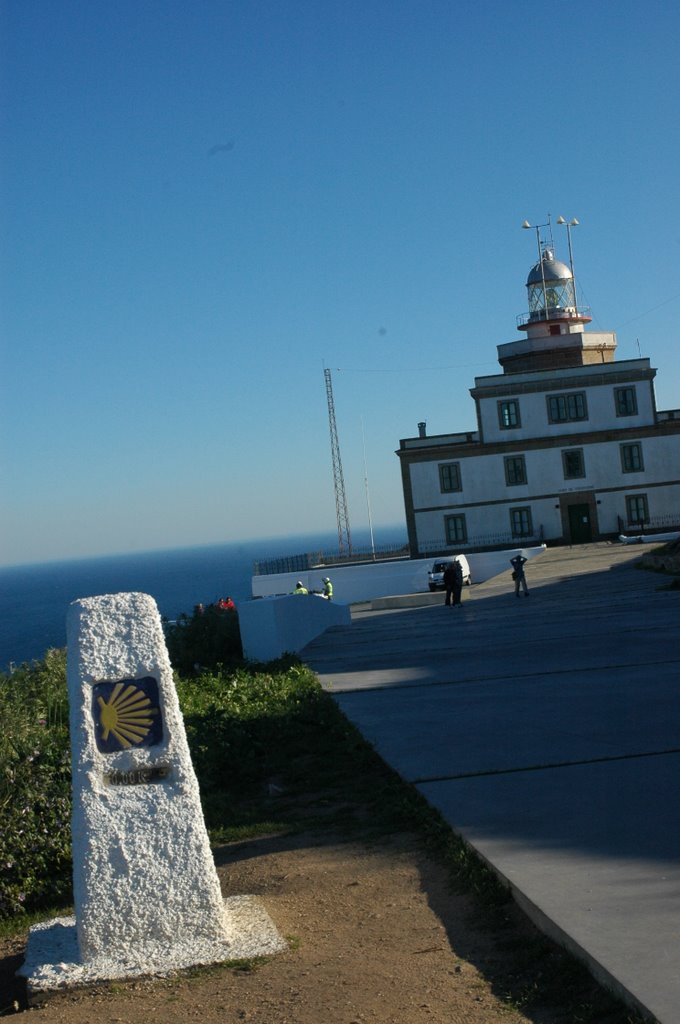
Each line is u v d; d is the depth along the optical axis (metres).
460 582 36.84
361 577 56.44
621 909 5.36
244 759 11.02
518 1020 4.52
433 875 6.66
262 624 22.39
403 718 12.41
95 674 5.72
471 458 61.84
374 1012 4.69
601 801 7.64
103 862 5.60
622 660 16.09
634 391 61.41
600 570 42.09
